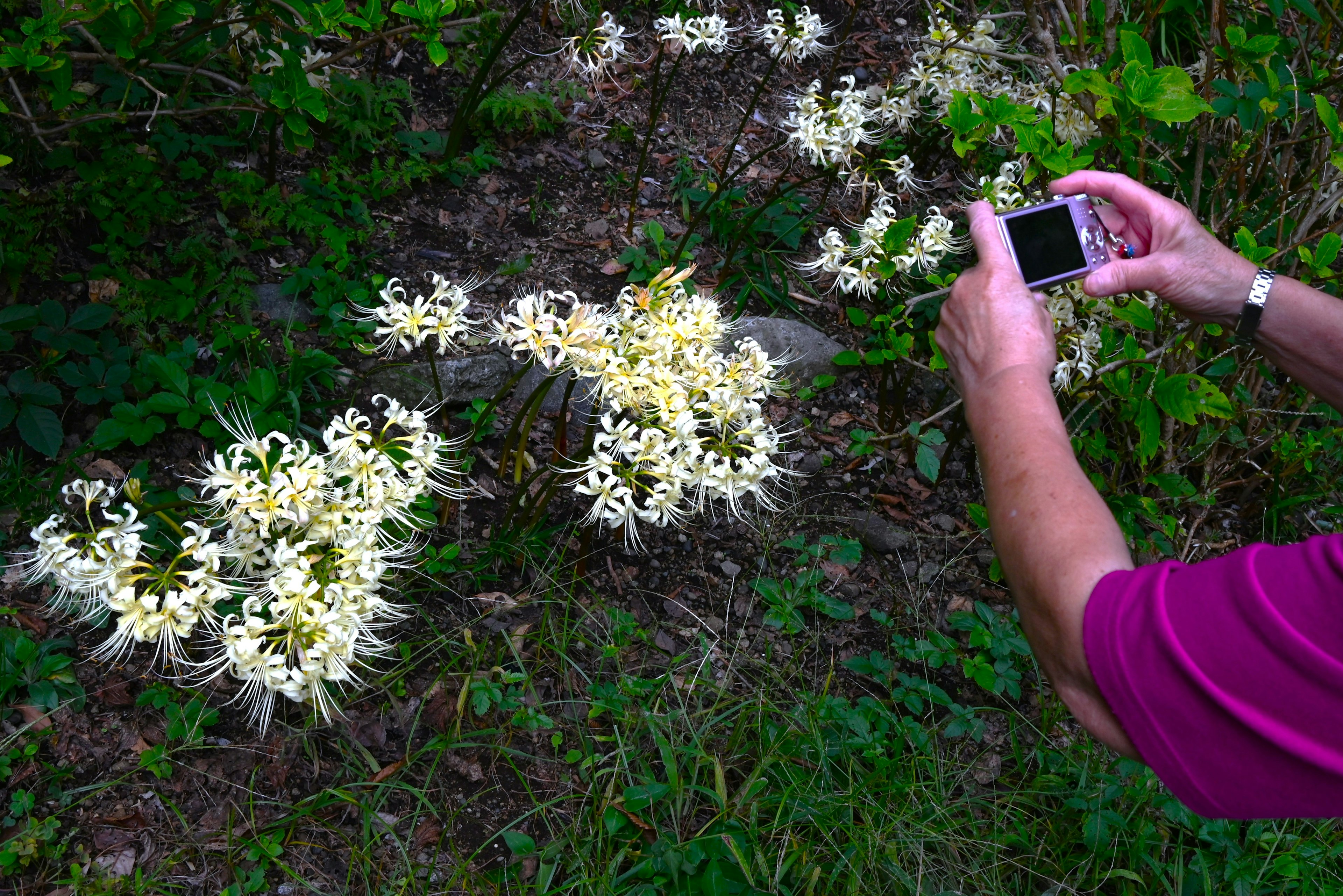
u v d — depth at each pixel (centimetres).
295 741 125
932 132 207
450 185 190
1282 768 65
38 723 120
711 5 241
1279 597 65
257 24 157
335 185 173
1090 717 73
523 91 207
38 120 144
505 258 180
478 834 122
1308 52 163
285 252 168
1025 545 74
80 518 135
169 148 163
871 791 128
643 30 233
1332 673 63
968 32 198
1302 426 179
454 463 141
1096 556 72
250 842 116
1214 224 152
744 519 157
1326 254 128
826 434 172
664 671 138
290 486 110
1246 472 176
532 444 159
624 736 129
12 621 127
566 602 140
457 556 143
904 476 168
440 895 116
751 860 120
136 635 107
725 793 122
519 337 125
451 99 203
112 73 163
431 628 136
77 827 116
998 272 86
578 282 180
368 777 123
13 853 111
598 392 144
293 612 107
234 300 155
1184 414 132
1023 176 151
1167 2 142
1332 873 130
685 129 219
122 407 141
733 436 129
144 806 118
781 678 138
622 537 150
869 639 148
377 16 158
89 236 157
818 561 152
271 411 149
